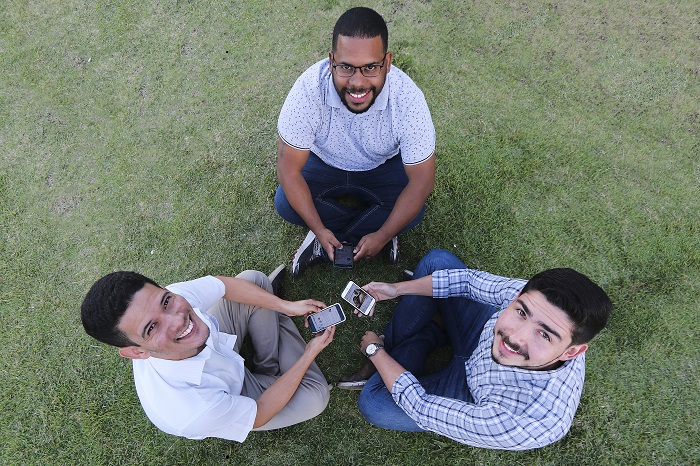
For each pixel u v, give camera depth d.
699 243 2.83
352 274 2.91
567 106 3.20
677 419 2.51
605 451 2.48
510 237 2.93
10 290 2.86
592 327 1.53
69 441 2.58
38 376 2.69
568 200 2.98
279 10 3.50
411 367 2.42
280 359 2.45
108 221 3.02
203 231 3.00
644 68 3.26
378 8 3.46
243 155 3.16
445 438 2.54
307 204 2.51
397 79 2.12
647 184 2.99
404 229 2.71
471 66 3.31
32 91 3.33
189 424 1.84
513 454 2.50
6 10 3.54
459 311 2.34
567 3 3.44
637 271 2.80
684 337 2.65
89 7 3.54
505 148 3.11
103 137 3.21
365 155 2.44
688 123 3.12
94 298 1.63
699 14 3.37
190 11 3.52
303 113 2.18
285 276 2.92
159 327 1.71
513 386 1.78
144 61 3.40
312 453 2.57
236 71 3.37
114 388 2.67
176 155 3.17
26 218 3.02
